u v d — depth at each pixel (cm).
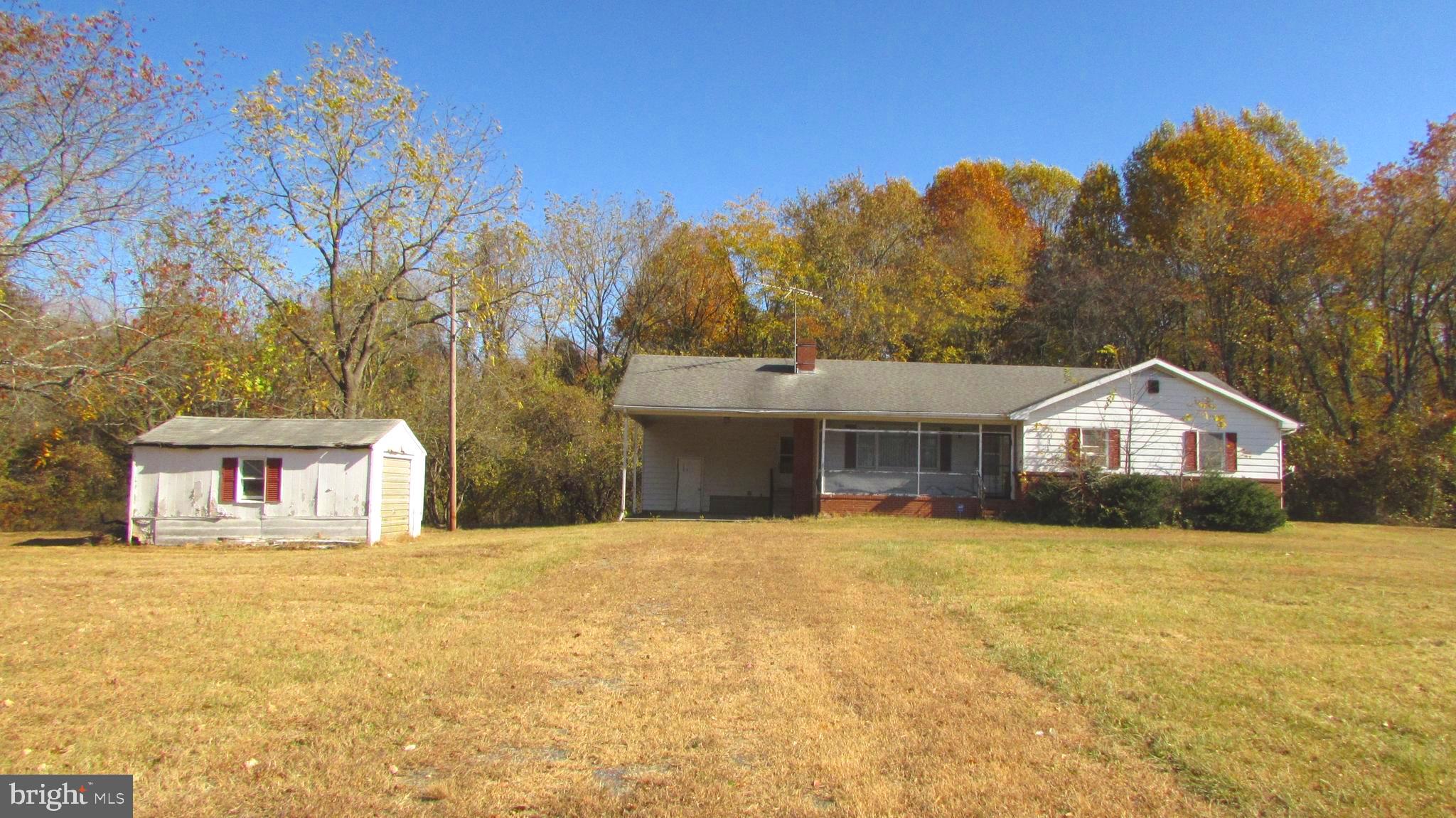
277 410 2758
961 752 570
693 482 2953
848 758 557
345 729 609
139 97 1848
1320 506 2775
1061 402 2494
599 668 775
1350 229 3181
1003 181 4966
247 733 598
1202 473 2414
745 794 502
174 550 1866
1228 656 821
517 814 473
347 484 1959
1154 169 3994
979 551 1608
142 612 1023
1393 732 610
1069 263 3975
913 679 741
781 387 2694
